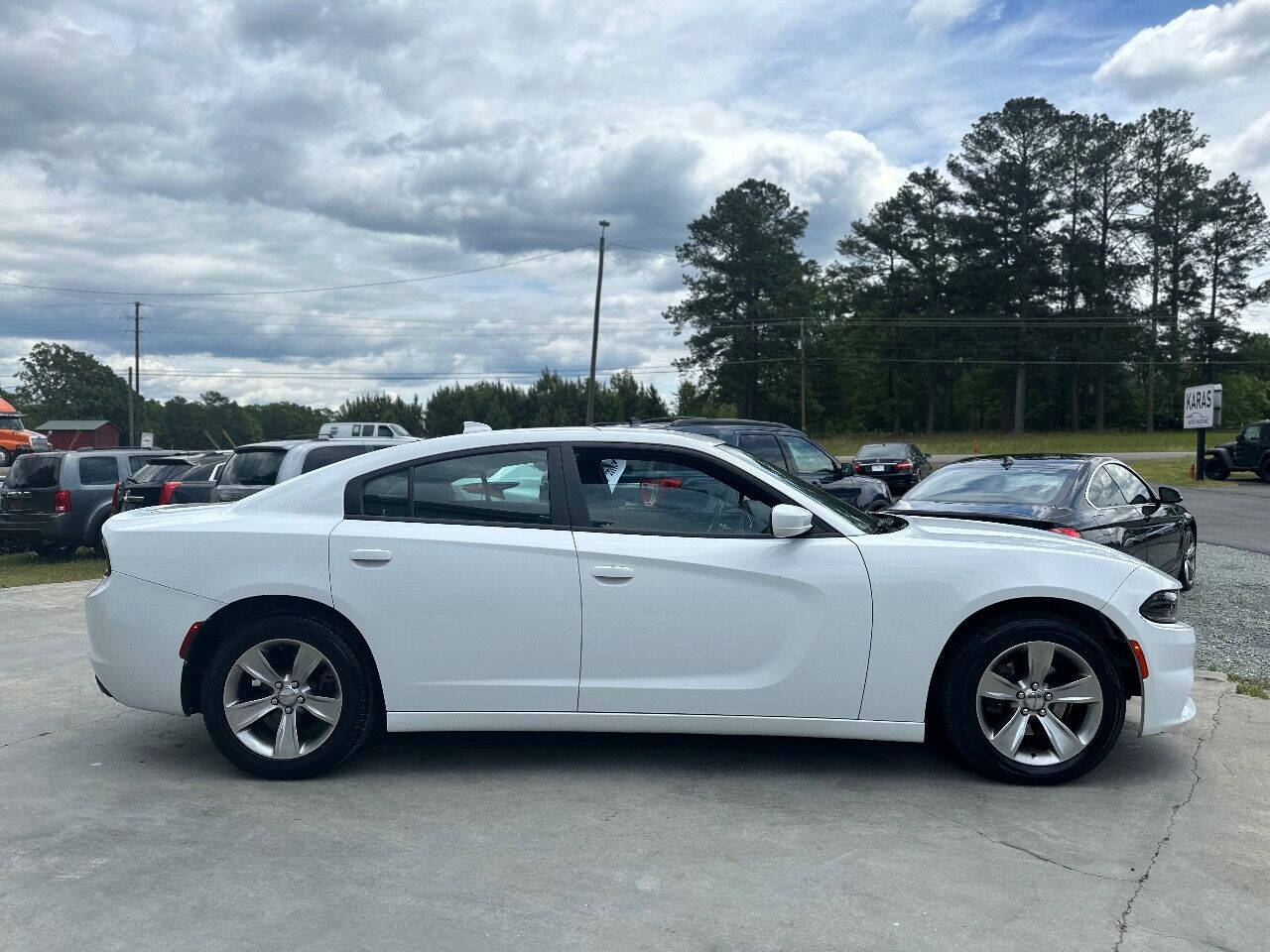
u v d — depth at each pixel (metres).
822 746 4.98
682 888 3.38
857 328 86.44
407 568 4.39
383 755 4.83
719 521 4.53
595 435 4.64
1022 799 4.24
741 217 78.81
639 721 4.41
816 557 4.39
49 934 3.06
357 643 4.46
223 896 3.31
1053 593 4.36
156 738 5.14
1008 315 73.75
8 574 13.59
